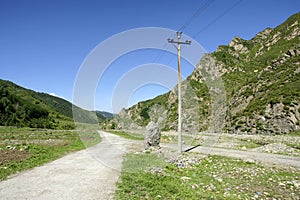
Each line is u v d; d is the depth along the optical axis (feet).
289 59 208.85
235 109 165.58
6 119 229.04
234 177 34.55
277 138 97.76
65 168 40.11
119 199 23.65
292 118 120.47
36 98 405.18
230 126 139.85
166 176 32.96
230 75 265.95
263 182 31.96
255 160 49.32
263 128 123.65
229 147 75.36
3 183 30.37
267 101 143.33
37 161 46.39
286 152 62.23
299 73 166.91
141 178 31.45
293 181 32.35
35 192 26.50
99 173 35.91
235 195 26.07
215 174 36.32
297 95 135.33
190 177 34.06
